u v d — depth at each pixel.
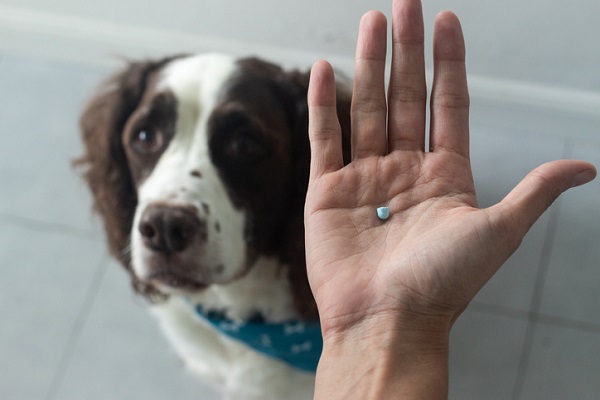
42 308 0.68
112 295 0.68
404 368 0.33
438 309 0.34
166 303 0.54
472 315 0.64
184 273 0.43
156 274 0.44
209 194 0.43
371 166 0.38
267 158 0.45
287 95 0.47
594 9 0.57
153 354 0.65
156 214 0.41
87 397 0.64
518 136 0.72
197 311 0.53
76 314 0.67
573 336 0.63
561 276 0.65
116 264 0.69
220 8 0.67
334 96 0.37
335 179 0.37
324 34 0.66
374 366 0.34
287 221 0.48
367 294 0.35
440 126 0.37
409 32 0.38
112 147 0.50
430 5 0.61
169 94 0.44
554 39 0.61
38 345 0.66
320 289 0.36
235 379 0.56
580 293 0.65
